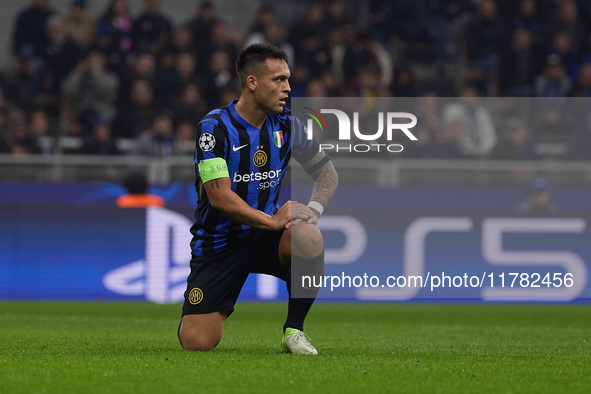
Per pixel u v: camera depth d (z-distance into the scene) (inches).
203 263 580.4
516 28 1838.1
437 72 1854.1
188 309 579.2
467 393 408.2
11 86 1683.1
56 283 1263.5
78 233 1270.9
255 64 561.3
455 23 1914.4
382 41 1867.6
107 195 1275.8
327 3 1923.0
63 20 1760.6
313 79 1745.8
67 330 822.5
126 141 1419.8
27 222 1261.1
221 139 563.2
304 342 576.1
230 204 553.6
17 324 903.1
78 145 1405.0
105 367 481.7
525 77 1749.5
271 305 1212.5
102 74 1641.2
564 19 1862.7
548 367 515.8
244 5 2058.3
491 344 714.8
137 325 903.1
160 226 1280.8
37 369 471.8
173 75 1653.5
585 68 1707.7
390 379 449.1
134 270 1277.1
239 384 423.8
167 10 1987.0
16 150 1395.2
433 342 730.2
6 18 1898.4
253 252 583.2
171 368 478.0
